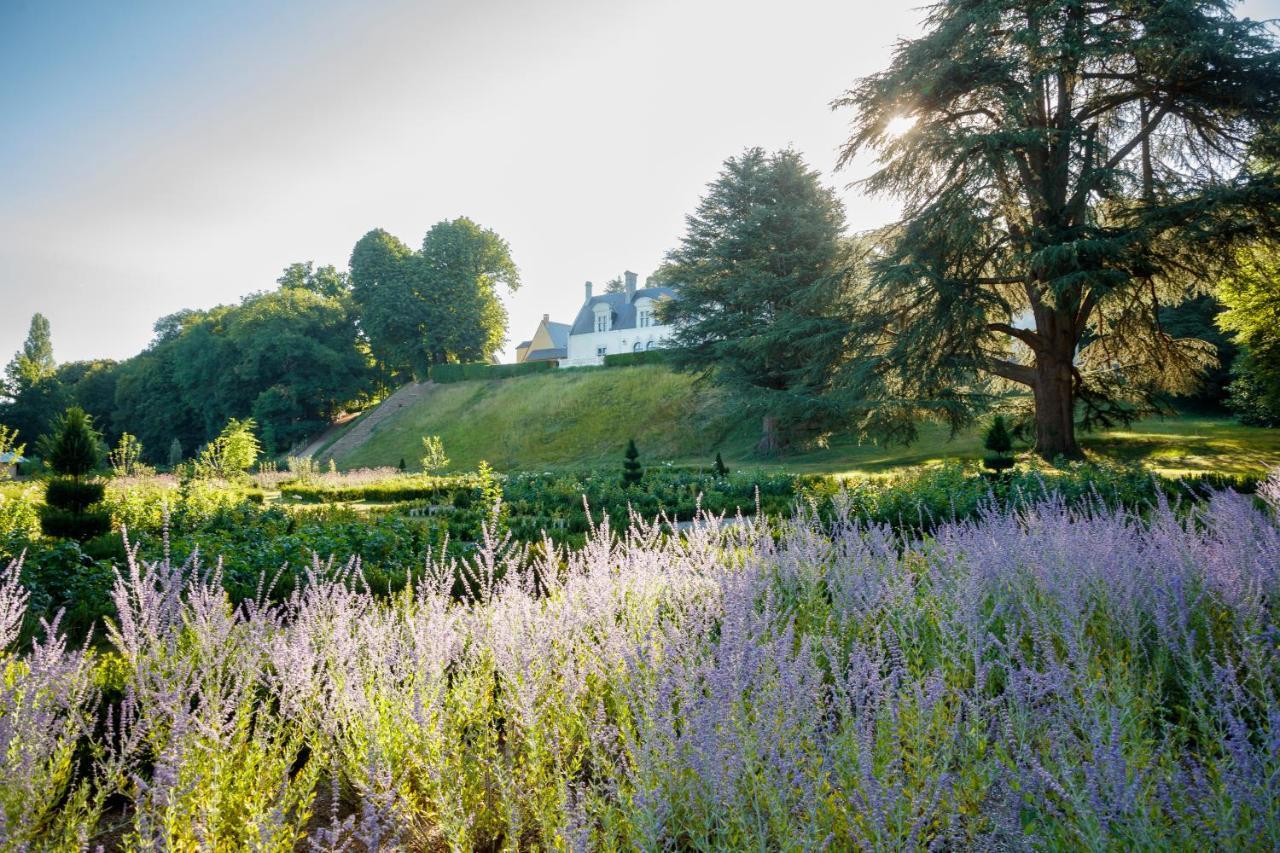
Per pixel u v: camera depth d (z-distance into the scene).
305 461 34.97
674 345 38.53
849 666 4.15
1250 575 5.04
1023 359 27.83
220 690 3.73
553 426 44.09
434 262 64.50
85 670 4.29
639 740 3.65
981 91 21.20
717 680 3.29
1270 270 21.81
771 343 29.14
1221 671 3.52
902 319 22.58
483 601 5.21
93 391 79.06
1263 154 19.55
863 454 31.27
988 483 12.98
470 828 3.18
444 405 51.44
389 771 3.03
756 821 2.81
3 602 4.66
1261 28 18.59
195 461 31.36
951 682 4.04
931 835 2.77
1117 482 12.66
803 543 6.99
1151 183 20.20
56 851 2.98
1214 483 12.51
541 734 3.48
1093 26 19.59
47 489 11.67
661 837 2.84
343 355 65.25
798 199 34.16
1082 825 2.61
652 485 19.58
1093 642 4.54
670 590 5.21
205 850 2.80
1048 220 20.80
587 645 4.38
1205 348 23.28
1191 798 2.83
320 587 5.06
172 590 4.79
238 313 68.25
